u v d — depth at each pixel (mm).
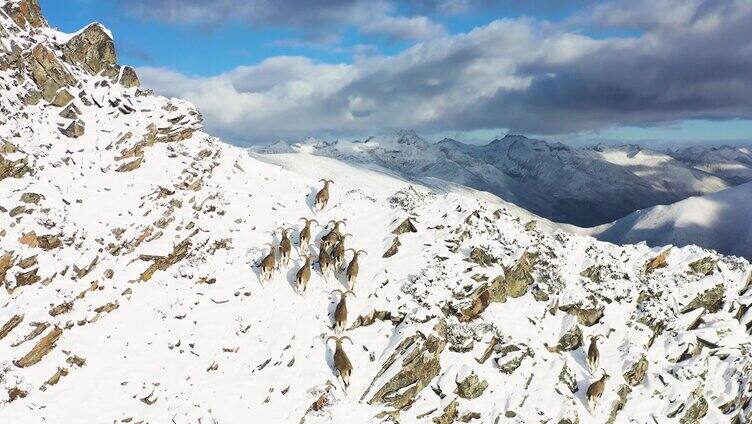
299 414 19734
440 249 26859
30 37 25891
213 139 32281
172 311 22016
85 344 19375
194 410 18828
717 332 28562
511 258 27484
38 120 24328
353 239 28281
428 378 22125
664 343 27938
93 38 28500
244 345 21906
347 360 20938
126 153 25797
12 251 19250
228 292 23641
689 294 30109
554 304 27312
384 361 21875
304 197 32312
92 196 23422
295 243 27578
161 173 26125
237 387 20234
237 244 26625
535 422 22031
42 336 18391
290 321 22922
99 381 18578
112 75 28906
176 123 29453
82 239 21500
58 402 17500
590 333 26969
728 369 27266
